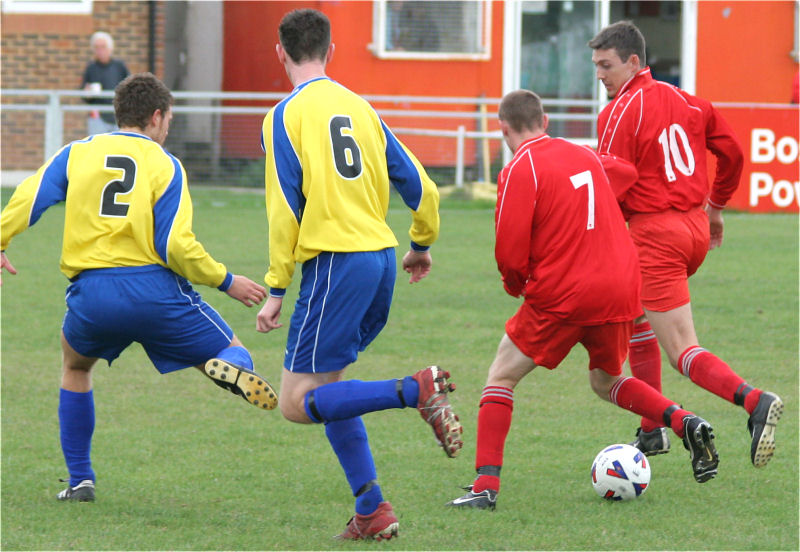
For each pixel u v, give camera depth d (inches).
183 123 1894.7
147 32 2159.2
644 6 2659.9
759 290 1253.7
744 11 2154.3
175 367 584.7
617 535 544.1
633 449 611.2
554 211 581.6
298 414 548.4
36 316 1106.1
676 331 661.9
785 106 1927.9
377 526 533.0
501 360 605.9
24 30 2122.3
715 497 612.1
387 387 516.7
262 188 1908.2
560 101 2006.6
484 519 569.3
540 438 732.7
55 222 1732.3
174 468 663.1
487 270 1376.7
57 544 524.4
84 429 600.1
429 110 2111.2
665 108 671.8
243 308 1172.5
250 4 2220.7
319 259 537.6
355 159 542.6
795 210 1956.2
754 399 604.7
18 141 1878.7
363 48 2075.5
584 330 593.3
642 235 669.9
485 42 2114.9
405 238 1563.7
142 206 560.4
